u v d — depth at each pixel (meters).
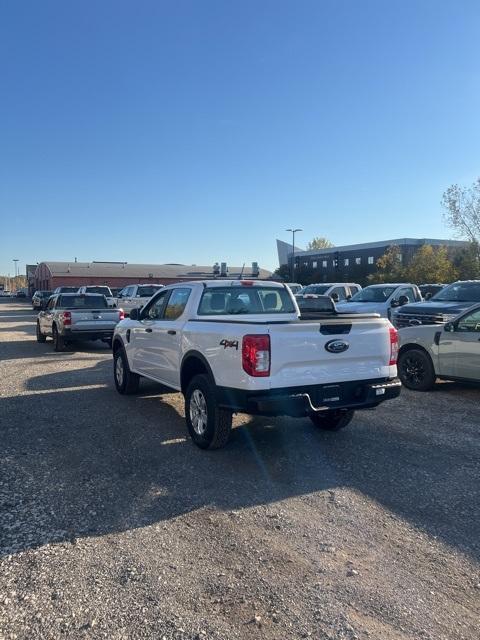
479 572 3.50
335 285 22.03
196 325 6.14
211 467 5.41
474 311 8.66
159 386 9.65
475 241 38.56
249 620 3.01
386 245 62.66
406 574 3.47
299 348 5.24
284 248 92.12
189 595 3.24
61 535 3.99
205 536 3.98
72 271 72.00
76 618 3.03
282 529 4.09
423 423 7.10
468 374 8.62
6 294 116.88
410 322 13.04
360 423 7.08
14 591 3.28
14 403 8.36
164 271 79.38
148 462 5.57
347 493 4.76
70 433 6.66
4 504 4.54
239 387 5.21
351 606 3.13
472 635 2.88
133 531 4.07
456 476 5.16
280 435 6.51
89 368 11.99
